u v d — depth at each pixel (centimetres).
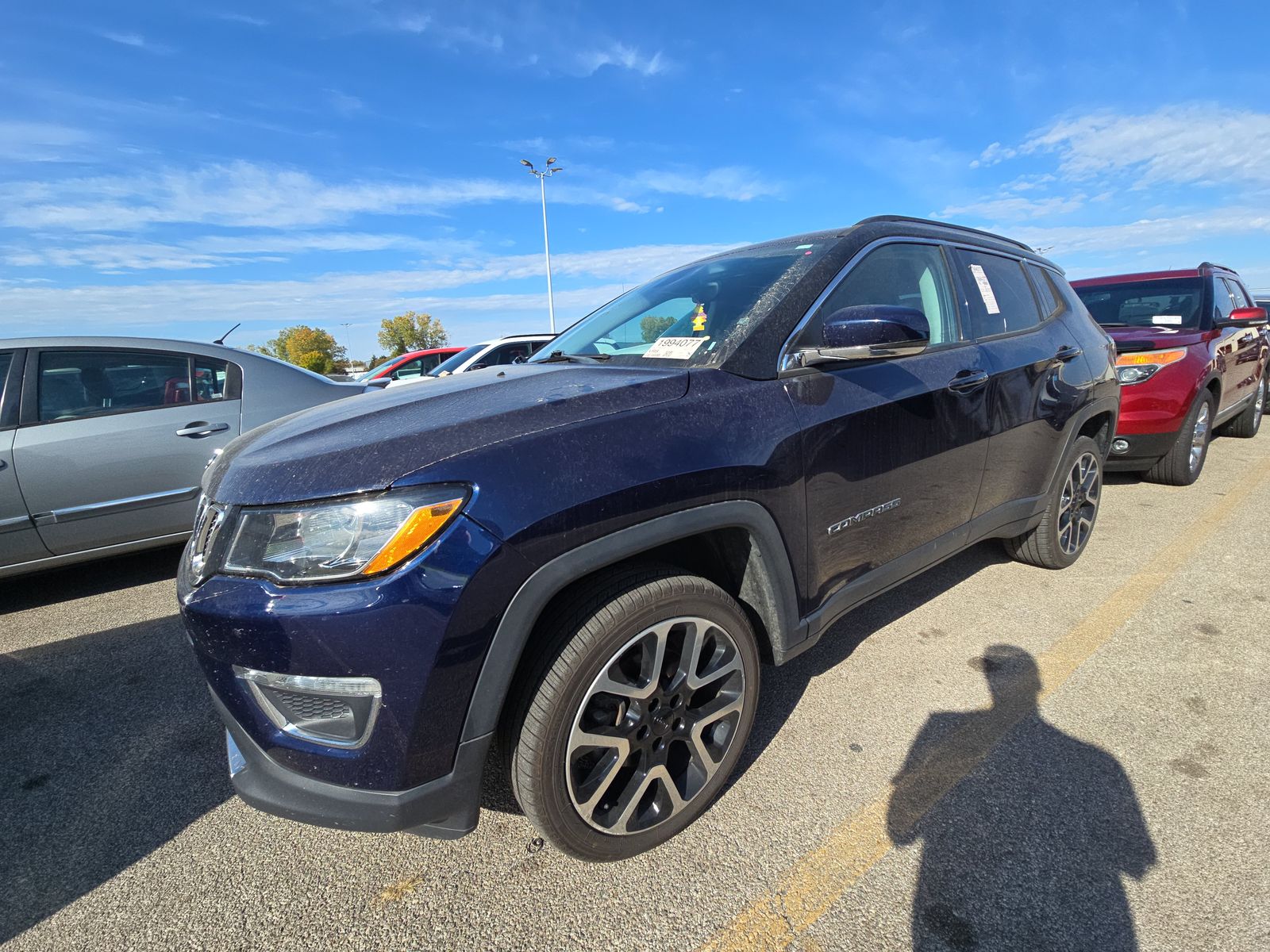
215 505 164
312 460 153
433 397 193
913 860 175
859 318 192
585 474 154
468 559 141
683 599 172
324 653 138
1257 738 218
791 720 239
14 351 370
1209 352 506
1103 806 191
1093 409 342
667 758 181
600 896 170
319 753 146
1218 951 146
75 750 246
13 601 394
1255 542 393
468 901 170
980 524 280
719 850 182
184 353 415
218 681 153
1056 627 301
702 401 181
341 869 184
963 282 283
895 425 225
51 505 366
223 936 164
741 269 250
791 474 193
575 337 281
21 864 190
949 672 267
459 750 148
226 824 204
